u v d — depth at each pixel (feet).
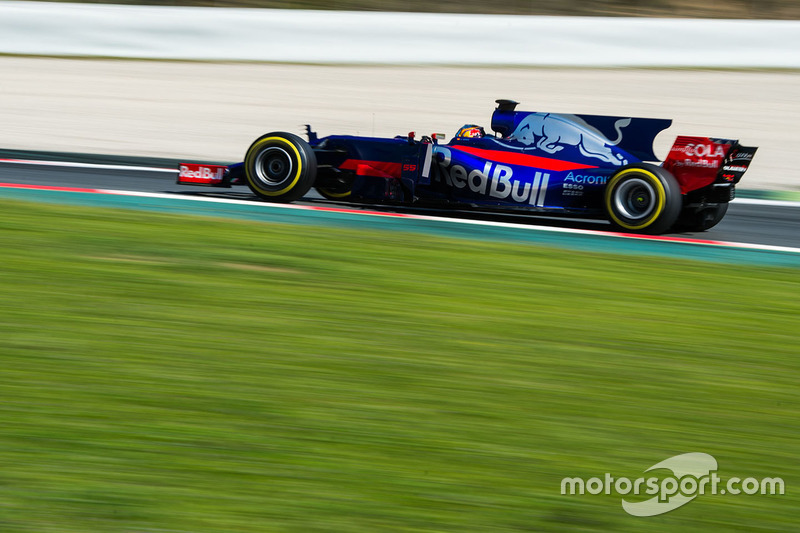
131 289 69.05
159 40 256.93
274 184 108.06
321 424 46.68
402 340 60.49
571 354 59.52
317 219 103.45
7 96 204.74
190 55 257.14
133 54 256.93
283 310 65.87
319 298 69.51
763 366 59.16
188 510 38.01
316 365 54.90
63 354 54.44
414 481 41.39
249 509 38.34
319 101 207.92
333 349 57.93
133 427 45.16
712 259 92.12
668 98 213.87
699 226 106.63
